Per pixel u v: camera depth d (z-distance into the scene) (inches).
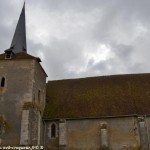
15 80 934.4
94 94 1045.8
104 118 926.4
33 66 952.9
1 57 996.6
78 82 1152.8
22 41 1169.4
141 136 860.6
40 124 946.7
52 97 1088.2
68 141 913.5
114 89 1053.2
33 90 916.6
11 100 898.7
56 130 952.3
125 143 872.9
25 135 816.9
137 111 910.4
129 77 1117.7
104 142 867.4
